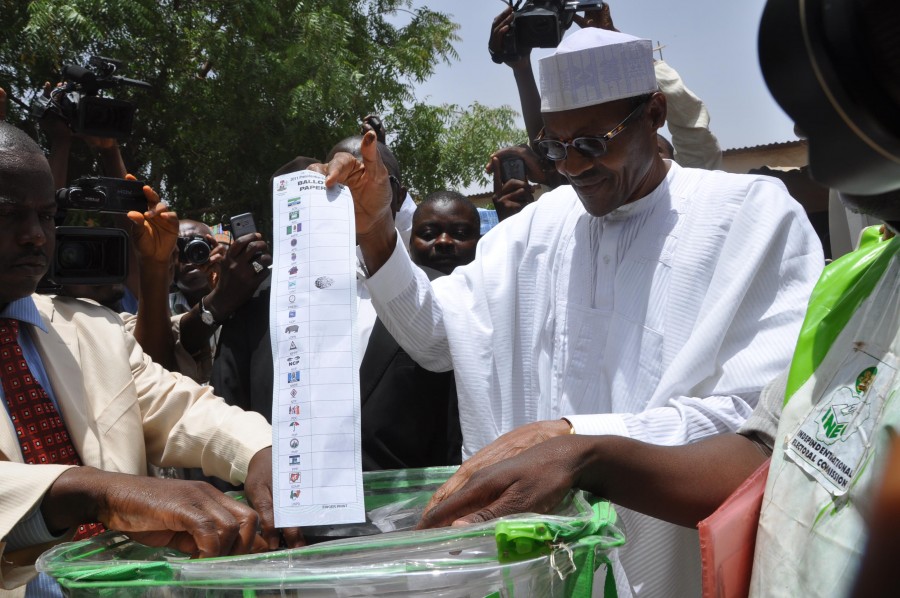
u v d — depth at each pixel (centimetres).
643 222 199
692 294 189
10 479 136
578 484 128
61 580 115
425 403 250
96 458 173
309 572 103
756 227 187
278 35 1105
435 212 334
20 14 984
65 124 330
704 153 399
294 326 132
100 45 996
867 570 46
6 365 171
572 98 193
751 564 116
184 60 1061
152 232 284
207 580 107
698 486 130
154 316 292
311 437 126
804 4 54
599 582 125
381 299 206
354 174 177
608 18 377
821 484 97
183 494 131
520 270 215
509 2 370
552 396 205
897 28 51
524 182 377
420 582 103
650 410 173
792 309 181
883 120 52
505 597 105
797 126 59
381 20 1295
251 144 1063
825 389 102
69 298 192
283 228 140
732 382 178
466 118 1355
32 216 170
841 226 302
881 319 98
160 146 1078
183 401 187
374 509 153
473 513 121
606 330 199
